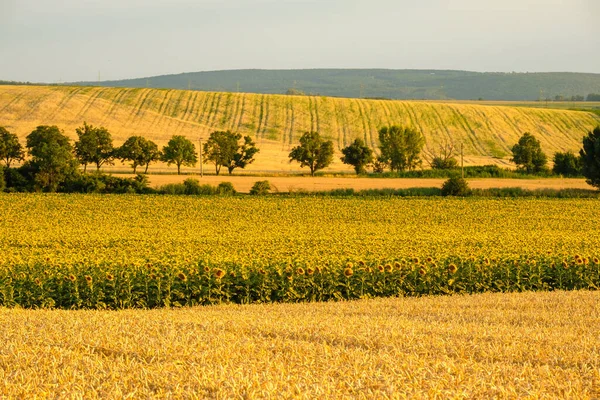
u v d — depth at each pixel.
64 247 49.66
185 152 141.75
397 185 110.44
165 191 92.44
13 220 68.12
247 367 15.18
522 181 122.38
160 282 30.28
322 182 115.62
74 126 185.12
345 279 31.84
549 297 28.34
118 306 30.28
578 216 75.25
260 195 91.38
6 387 13.81
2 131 142.50
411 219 72.50
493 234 58.75
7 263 32.00
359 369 15.07
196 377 14.27
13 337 18.38
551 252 38.12
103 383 14.08
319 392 13.41
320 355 16.27
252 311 24.88
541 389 13.85
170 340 17.61
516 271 33.78
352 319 21.69
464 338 18.77
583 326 21.31
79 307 30.09
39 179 91.75
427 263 33.03
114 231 59.56
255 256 36.28
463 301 27.31
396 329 19.62
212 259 33.22
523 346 17.58
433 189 95.81
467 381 14.30
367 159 153.25
